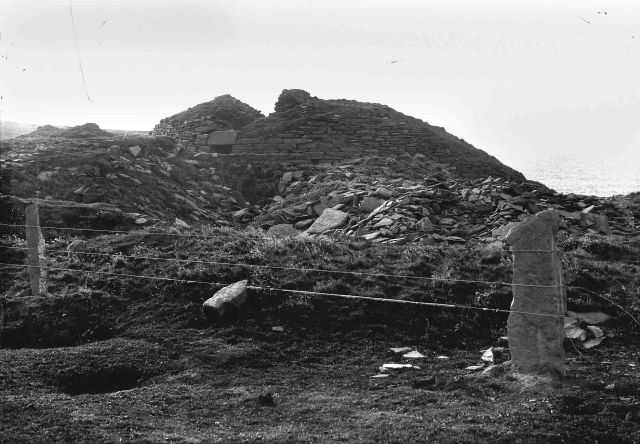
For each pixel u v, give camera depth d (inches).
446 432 367.2
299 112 1402.6
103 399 430.9
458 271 624.7
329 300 589.6
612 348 521.0
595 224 853.2
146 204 1021.2
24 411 401.7
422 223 797.2
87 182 1018.7
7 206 844.0
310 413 406.0
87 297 621.6
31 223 634.8
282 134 1363.2
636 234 837.2
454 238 781.9
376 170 1197.7
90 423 385.4
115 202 975.6
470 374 468.8
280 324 569.9
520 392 426.0
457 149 1387.8
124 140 1225.4
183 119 1512.1
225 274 636.1
